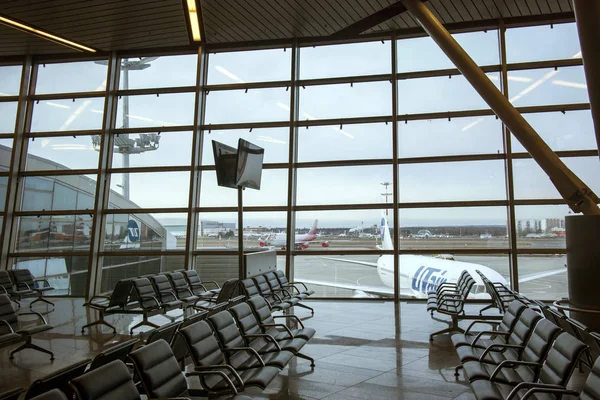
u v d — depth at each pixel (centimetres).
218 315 346
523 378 294
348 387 372
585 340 374
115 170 929
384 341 528
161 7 738
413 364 437
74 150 956
